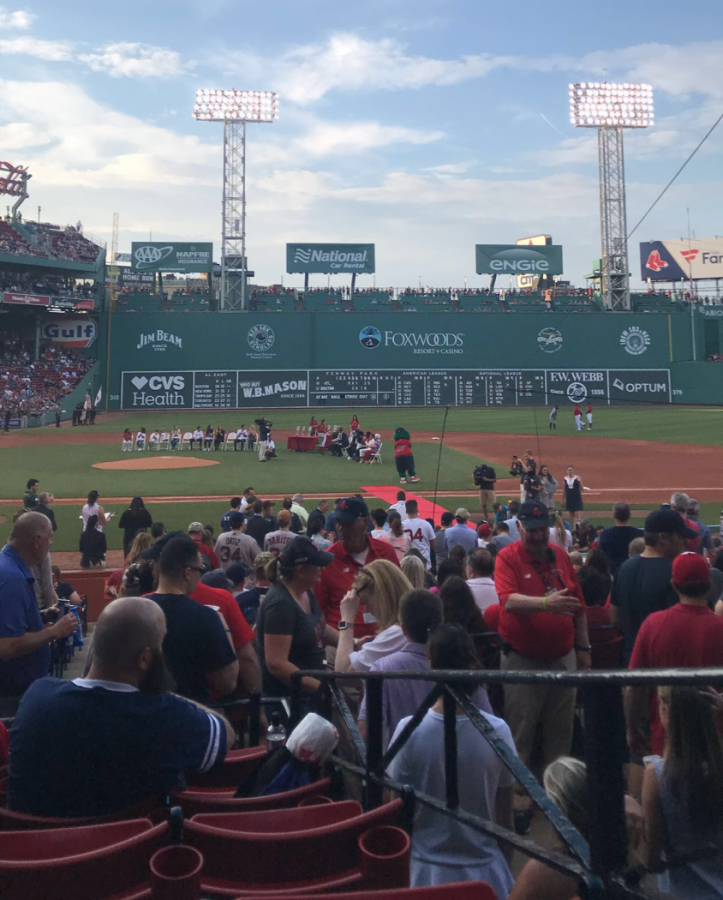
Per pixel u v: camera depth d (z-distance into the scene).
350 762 3.71
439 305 65.94
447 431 49.53
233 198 63.41
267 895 2.19
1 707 5.21
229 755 4.10
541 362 62.44
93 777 2.80
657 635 4.09
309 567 4.94
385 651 4.55
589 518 24.33
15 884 2.14
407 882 2.25
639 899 1.70
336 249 66.06
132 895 2.16
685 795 1.99
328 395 61.69
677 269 72.88
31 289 58.31
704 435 45.75
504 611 5.57
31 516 5.36
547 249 67.62
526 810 3.17
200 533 12.14
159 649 3.01
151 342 61.31
